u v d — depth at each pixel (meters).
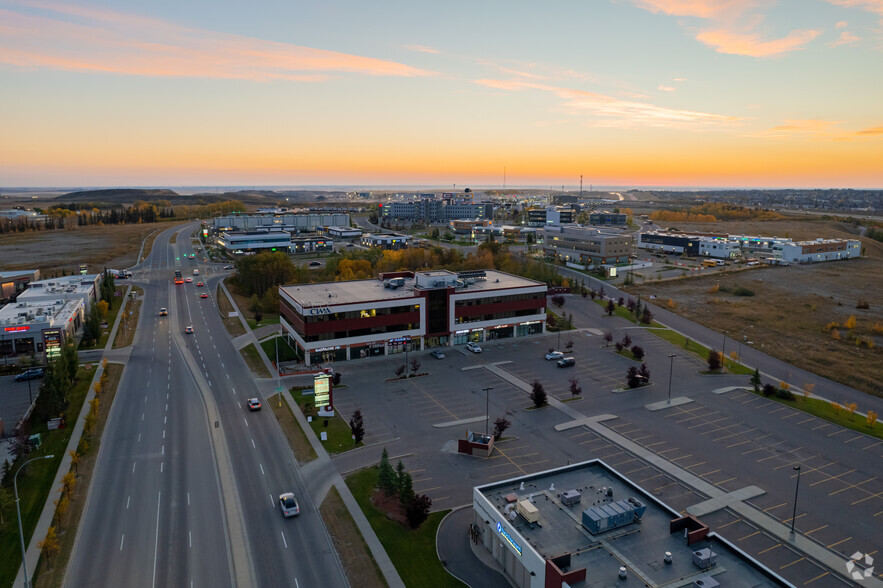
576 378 97.69
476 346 112.50
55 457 67.81
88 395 87.62
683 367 104.81
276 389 91.19
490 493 53.19
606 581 40.41
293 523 55.41
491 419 80.31
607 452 70.88
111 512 56.78
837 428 78.62
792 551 51.78
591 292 165.62
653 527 47.28
